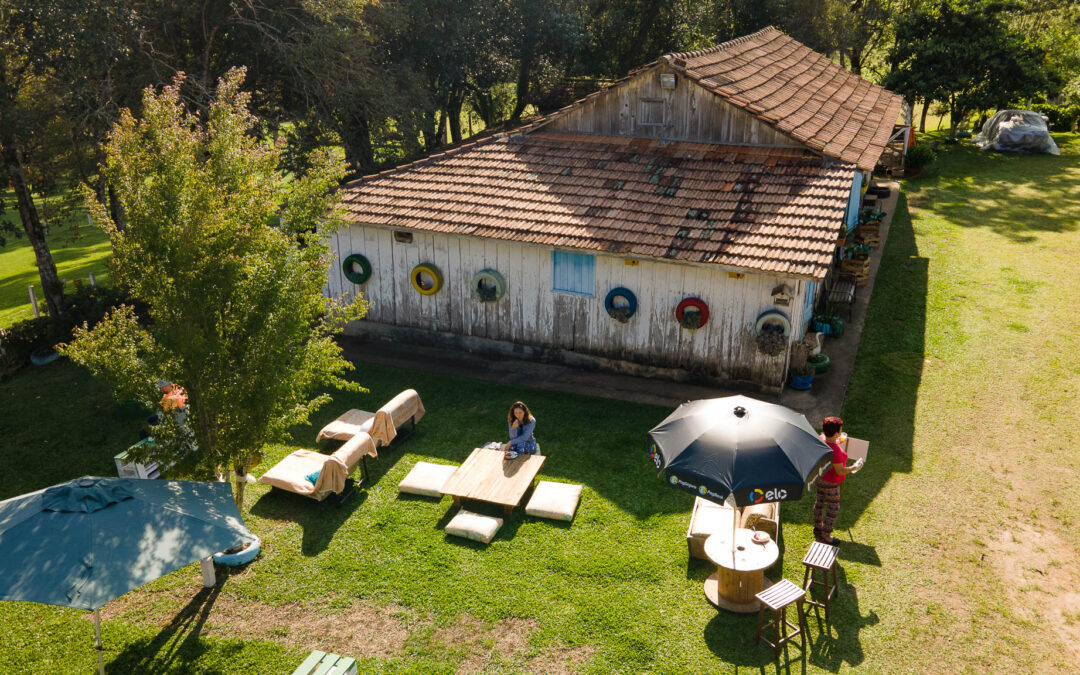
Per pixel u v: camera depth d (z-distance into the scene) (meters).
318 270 9.52
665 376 14.04
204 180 8.72
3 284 26.64
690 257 12.41
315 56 23.55
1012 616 8.34
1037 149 28.98
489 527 9.86
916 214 22.45
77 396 14.93
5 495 11.63
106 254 30.17
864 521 9.93
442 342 15.84
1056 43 30.95
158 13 21.22
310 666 7.53
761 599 7.71
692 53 16.45
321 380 9.98
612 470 11.32
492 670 7.88
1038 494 10.30
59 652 8.38
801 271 11.66
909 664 7.76
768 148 14.73
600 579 9.11
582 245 13.20
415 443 12.24
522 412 11.03
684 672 7.77
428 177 16.06
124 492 7.70
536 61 34.56
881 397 12.88
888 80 31.11
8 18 16.59
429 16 28.06
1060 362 13.64
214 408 9.03
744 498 7.62
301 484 10.62
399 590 9.06
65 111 18.08
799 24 35.47
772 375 13.05
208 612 8.87
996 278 17.47
